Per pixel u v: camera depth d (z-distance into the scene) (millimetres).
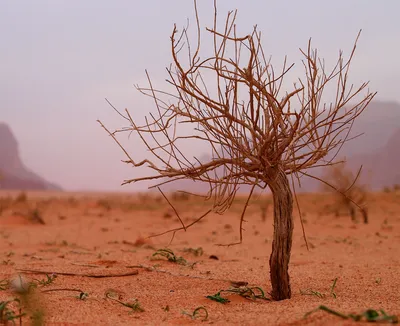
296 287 5613
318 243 11875
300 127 4332
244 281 5996
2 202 28969
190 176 4180
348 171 15680
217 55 3965
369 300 4664
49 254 9562
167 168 4141
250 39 3912
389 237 13422
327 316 3484
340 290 5387
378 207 23953
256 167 4418
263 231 15680
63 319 3922
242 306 4469
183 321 3906
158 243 12461
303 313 3744
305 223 18109
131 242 12391
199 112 4102
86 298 4750
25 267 7145
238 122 4164
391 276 6453
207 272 6766
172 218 21594
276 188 4699
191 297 5035
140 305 4641
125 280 6051
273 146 4402
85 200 45125
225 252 10164
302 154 4473
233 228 16844
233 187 4258
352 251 10242
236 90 4086
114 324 3785
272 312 4012
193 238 13719
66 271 6609
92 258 8742
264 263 8195
